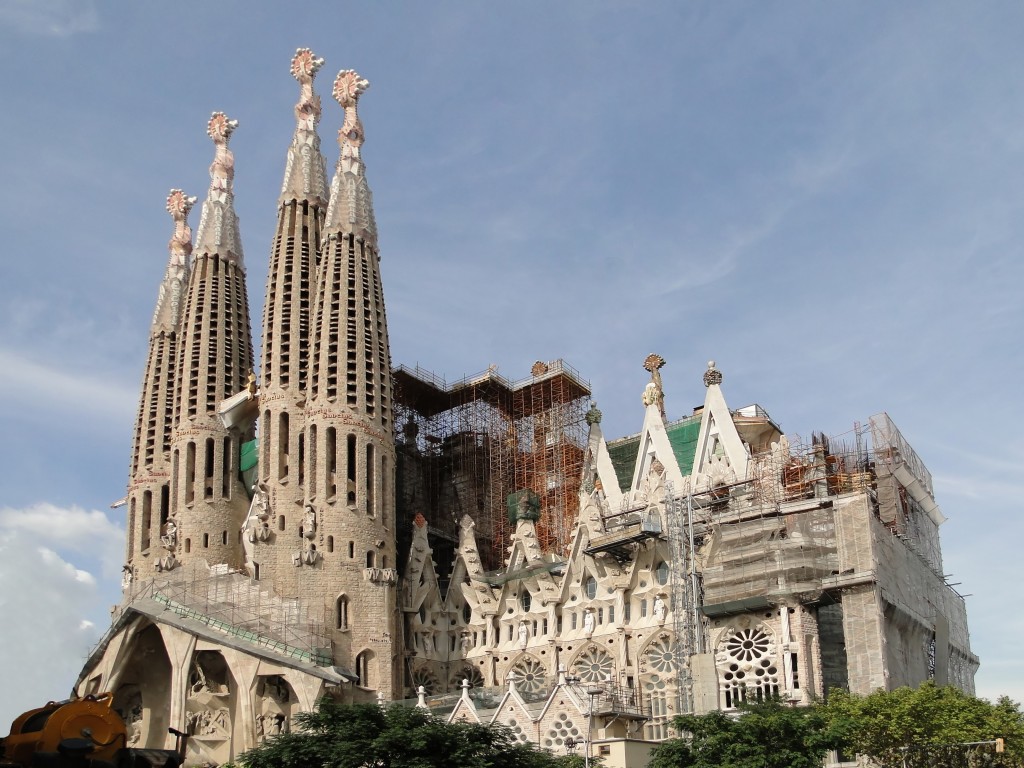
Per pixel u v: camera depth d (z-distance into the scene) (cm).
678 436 11712
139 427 12900
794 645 8631
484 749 5966
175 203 14012
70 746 3108
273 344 11312
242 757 6222
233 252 12912
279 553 10450
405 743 5831
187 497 11750
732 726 6291
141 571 12069
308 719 6188
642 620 9831
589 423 12050
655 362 12206
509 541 11894
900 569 9238
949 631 10538
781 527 9206
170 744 9919
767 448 11656
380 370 10988
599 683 9600
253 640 9556
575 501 11981
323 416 10519
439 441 12794
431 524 12325
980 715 6988
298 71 12731
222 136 13450
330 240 11238
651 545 9956
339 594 9981
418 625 10762
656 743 8012
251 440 12262
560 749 8262
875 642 8356
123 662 10044
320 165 12250
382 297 11312
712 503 10181
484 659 10681
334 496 10275
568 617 10394
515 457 12519
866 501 8775
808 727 6275
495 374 12612
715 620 9119
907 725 6862
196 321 12456
